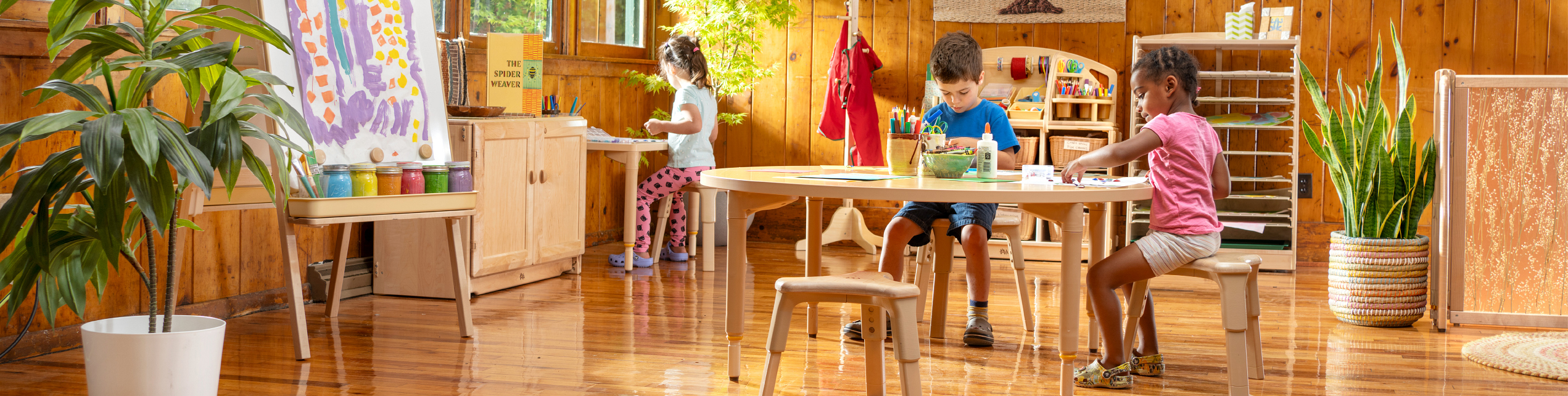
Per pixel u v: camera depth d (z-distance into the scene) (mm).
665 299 3523
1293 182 4426
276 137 2023
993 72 4863
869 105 4586
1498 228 3084
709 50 4977
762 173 2350
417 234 3451
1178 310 3365
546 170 3846
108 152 1632
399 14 2943
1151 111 2301
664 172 4250
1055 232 4621
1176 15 4754
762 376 2453
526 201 3738
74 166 1792
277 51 2543
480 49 4219
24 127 1682
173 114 2787
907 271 4281
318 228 3416
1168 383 2414
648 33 5445
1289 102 4391
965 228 2809
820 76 5168
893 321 1812
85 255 1945
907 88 5039
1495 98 3051
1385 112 3143
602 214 5168
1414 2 4551
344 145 2660
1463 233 3102
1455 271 3115
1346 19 4617
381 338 2814
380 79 2814
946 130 2811
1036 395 2312
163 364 1873
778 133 5242
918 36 5008
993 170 2266
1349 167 3219
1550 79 3002
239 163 1853
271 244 3238
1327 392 2354
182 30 2031
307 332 2826
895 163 2363
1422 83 4574
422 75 2959
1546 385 2432
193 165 1724
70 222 1931
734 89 4812
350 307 3281
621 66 5160
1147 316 2504
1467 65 4523
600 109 5020
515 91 3791
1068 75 4676
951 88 2764
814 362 2598
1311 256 4785
